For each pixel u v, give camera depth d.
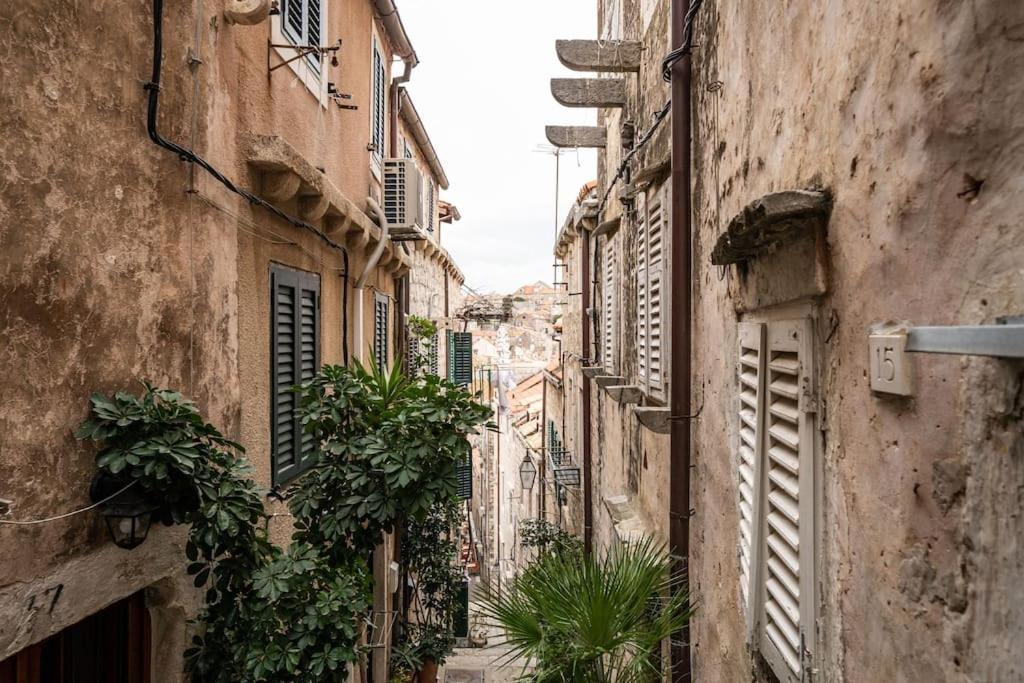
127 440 2.33
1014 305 1.06
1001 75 1.10
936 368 1.30
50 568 2.11
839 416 1.79
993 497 1.12
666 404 4.63
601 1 8.86
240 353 3.62
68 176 2.20
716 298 3.26
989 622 1.14
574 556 3.07
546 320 34.00
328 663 2.86
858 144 1.65
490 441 29.19
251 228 3.74
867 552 1.63
